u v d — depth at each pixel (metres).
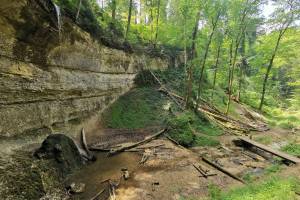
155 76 25.70
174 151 13.59
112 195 8.69
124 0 25.89
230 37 25.41
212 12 18.27
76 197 8.52
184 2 18.69
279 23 25.23
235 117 24.39
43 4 10.05
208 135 17.27
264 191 8.96
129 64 22.42
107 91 18.70
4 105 9.34
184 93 24.58
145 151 13.26
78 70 14.84
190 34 20.48
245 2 21.55
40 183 8.19
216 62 26.75
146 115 18.92
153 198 8.70
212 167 11.97
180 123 16.55
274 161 13.52
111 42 18.92
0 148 8.68
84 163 11.26
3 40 8.94
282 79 48.25
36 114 11.09
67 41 12.97
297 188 9.17
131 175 10.47
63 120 13.13
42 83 11.48
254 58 29.78
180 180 10.23
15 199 6.98
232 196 8.56
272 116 28.88
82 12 15.49
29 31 9.82
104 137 15.18
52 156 9.80
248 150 15.61
